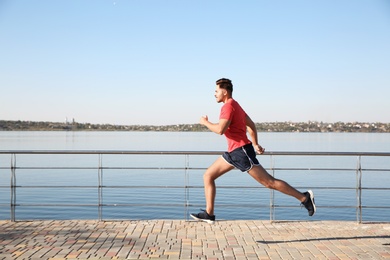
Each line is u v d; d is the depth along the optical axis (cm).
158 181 2580
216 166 586
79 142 10019
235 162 569
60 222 701
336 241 587
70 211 1611
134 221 711
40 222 699
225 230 649
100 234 617
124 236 605
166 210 1631
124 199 1875
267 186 570
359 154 695
